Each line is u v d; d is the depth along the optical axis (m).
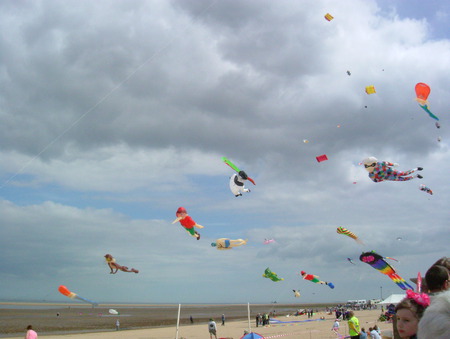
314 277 18.70
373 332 16.80
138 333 46.00
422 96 13.28
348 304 106.50
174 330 50.62
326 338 28.81
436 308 2.94
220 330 47.16
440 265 4.54
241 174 14.23
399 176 15.29
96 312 137.12
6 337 44.84
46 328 60.00
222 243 14.07
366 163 15.57
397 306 4.12
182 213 14.19
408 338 3.95
